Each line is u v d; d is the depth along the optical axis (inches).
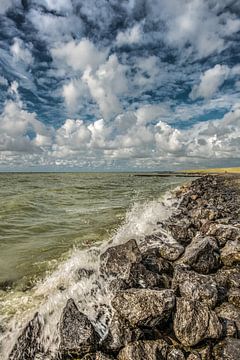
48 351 178.2
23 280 298.8
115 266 269.7
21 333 188.9
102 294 239.9
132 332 185.3
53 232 522.6
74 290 250.1
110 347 176.6
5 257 373.7
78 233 511.5
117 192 1416.1
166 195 1181.7
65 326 183.5
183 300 200.2
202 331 181.0
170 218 534.9
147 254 312.2
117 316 197.8
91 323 189.2
